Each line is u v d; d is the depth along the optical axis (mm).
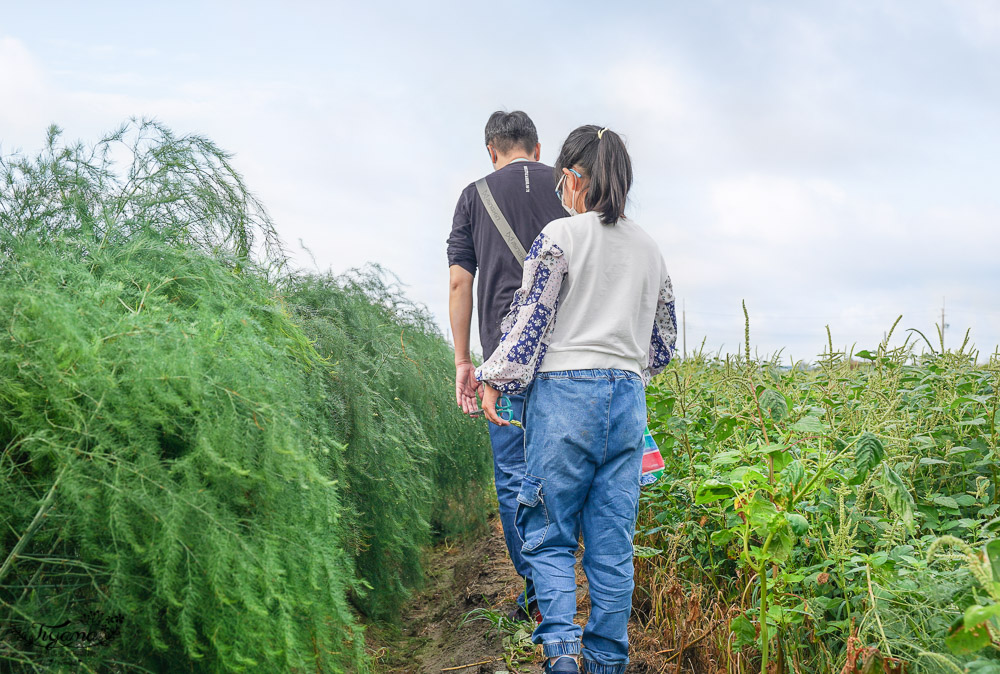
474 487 4258
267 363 1971
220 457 1617
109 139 2291
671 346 2484
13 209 2012
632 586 2203
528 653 2693
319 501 1995
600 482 2199
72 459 1477
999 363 3092
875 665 1608
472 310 2971
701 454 2795
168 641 1620
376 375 3148
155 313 1791
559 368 2168
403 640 3133
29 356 1529
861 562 1927
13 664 1463
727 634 2262
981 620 1243
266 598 1612
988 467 2543
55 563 1532
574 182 2346
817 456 2141
